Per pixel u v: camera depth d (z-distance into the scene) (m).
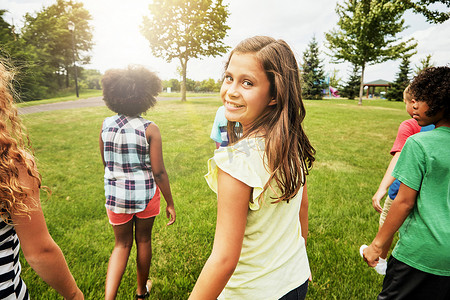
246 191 0.73
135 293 1.98
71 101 21.80
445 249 1.14
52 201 3.56
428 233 1.17
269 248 0.86
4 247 0.78
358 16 20.75
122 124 1.70
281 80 0.75
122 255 1.80
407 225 1.26
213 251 0.75
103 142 1.74
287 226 0.91
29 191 0.77
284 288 0.88
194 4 16.30
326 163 5.61
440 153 1.14
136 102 1.67
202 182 4.06
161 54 19.00
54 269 0.86
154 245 2.57
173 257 2.40
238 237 0.74
